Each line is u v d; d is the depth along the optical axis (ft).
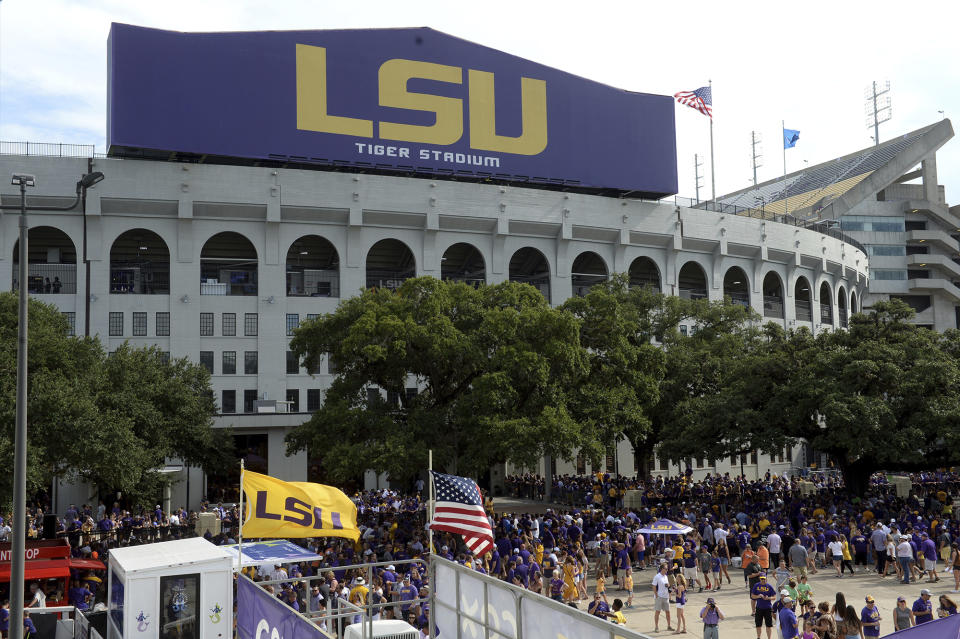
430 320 139.03
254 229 208.33
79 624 64.54
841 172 412.77
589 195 240.53
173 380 160.25
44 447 109.81
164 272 222.07
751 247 265.75
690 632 84.89
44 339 130.00
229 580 58.03
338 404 140.26
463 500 60.49
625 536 110.73
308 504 63.36
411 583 77.97
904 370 143.74
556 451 137.49
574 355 143.13
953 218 390.63
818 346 159.84
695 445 162.61
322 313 210.59
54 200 191.72
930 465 150.00
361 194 213.66
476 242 227.61
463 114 228.63
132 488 132.36
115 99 197.47
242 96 208.33
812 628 69.67
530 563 90.99
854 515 134.41
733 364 184.96
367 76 220.02
